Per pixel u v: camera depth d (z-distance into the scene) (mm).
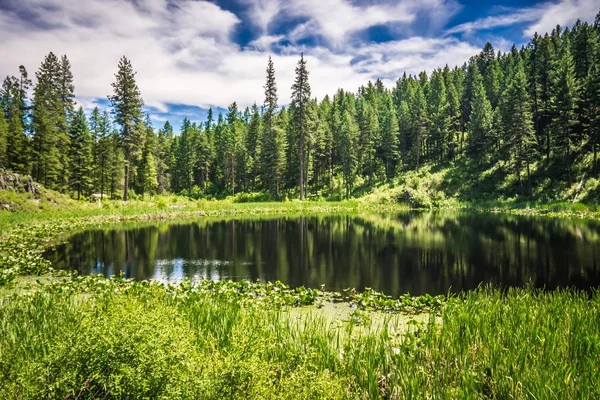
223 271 14234
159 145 85062
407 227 27656
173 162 88562
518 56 83125
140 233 24203
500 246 18719
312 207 46125
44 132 49531
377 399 4664
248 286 11484
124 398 3084
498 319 6504
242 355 3619
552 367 4895
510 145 50375
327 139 70625
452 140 70438
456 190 54219
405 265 14938
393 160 72188
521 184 48094
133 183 75625
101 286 10703
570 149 48750
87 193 61219
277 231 25391
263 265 15242
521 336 5668
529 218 33531
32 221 26359
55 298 8023
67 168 55562
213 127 111875
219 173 82250
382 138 68812
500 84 73438
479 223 29797
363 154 67625
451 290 11445
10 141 49938
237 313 6539
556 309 6898
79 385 3088
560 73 53094
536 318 6312
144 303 5180
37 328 5879
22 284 11609
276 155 64000
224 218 34906
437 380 4891
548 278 12523
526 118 48312
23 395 3039
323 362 5176
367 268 14531
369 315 8773
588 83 45844
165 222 30953
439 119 66188
